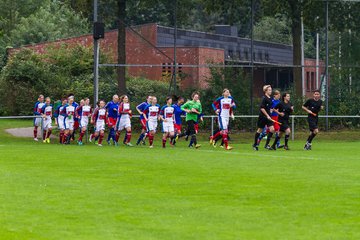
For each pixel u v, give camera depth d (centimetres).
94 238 1543
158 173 2661
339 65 5691
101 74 5484
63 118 4753
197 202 1994
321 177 2542
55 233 1592
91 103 6450
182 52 5669
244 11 5681
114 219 1756
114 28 6656
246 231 1627
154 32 5759
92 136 4950
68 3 5972
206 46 5972
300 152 3919
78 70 7181
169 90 5444
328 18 5712
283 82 5672
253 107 5522
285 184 2347
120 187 2275
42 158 3306
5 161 3148
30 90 7031
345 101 5650
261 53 5875
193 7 5631
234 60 5612
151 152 3781
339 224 1709
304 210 1880
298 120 5597
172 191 2192
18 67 7056
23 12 11631
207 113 5459
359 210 1881
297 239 1549
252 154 3675
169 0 5534
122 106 4550
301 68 5653
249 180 2450
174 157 3403
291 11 5694
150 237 1558
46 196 2084
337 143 4988
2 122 6656
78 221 1730
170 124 4369
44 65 7125
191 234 1592
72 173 2659
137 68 5703
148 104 4388
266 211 1864
